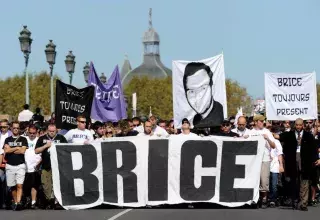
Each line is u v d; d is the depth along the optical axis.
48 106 117.69
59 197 22.66
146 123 23.41
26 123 26.02
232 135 23.77
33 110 117.44
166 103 146.50
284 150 23.16
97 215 20.45
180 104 26.08
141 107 147.75
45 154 22.70
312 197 23.92
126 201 22.77
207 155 22.77
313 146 22.25
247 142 22.77
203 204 23.67
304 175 22.02
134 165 22.80
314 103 28.59
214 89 26.06
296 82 28.59
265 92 28.64
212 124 25.98
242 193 22.66
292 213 21.05
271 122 30.94
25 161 22.73
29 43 41.06
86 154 22.80
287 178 23.09
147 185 22.78
